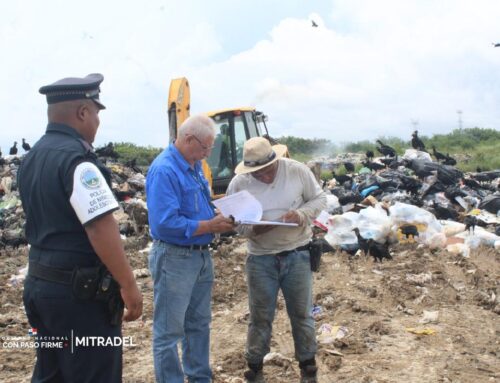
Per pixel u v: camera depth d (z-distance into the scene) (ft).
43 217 11.46
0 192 62.49
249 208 15.61
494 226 42.29
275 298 17.10
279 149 17.38
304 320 16.96
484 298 25.80
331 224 36.45
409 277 29.30
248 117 52.75
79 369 11.64
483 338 21.39
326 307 25.38
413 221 36.83
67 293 11.37
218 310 25.91
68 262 11.39
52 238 11.46
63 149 11.32
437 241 36.22
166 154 15.19
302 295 16.84
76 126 11.76
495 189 57.47
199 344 15.90
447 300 25.81
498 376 18.06
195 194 15.25
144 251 38.96
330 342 20.92
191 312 15.80
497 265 32.60
